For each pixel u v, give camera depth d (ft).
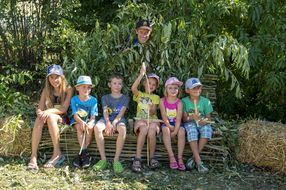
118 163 13.50
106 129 13.88
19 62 19.08
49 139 14.17
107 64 15.79
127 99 14.76
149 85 14.70
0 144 13.99
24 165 13.57
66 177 12.86
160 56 15.65
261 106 18.43
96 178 12.84
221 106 18.42
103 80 15.92
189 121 14.35
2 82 17.11
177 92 14.40
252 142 13.92
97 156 14.23
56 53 19.35
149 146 13.91
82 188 12.17
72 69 15.74
